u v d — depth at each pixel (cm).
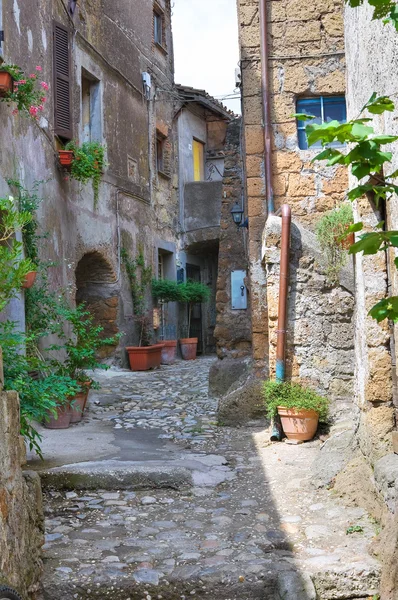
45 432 797
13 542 343
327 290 730
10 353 552
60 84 1092
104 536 468
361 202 520
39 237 877
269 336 740
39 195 935
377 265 509
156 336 1698
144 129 1684
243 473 612
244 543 448
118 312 1450
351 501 500
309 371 728
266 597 393
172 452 693
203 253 2164
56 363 845
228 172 1020
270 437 723
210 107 2070
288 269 727
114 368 1400
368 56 486
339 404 717
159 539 462
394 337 481
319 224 738
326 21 827
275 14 832
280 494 545
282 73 830
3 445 336
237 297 1019
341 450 591
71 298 1145
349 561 407
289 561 414
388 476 431
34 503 394
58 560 424
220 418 832
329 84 827
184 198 1989
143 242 1642
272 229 732
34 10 972
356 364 579
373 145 217
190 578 397
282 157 826
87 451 689
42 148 978
